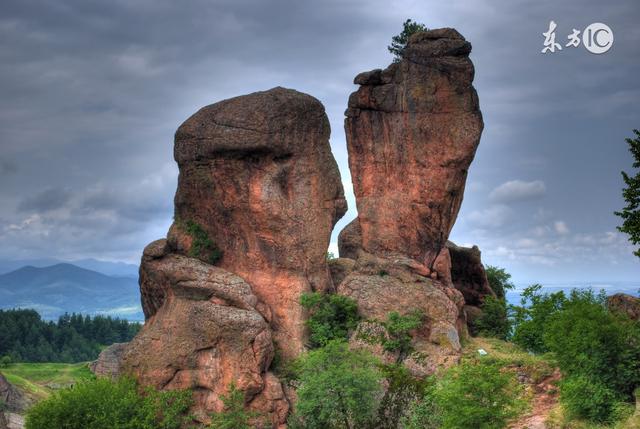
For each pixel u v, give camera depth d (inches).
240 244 2731.3
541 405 2012.8
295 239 2684.5
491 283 3324.3
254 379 2391.7
